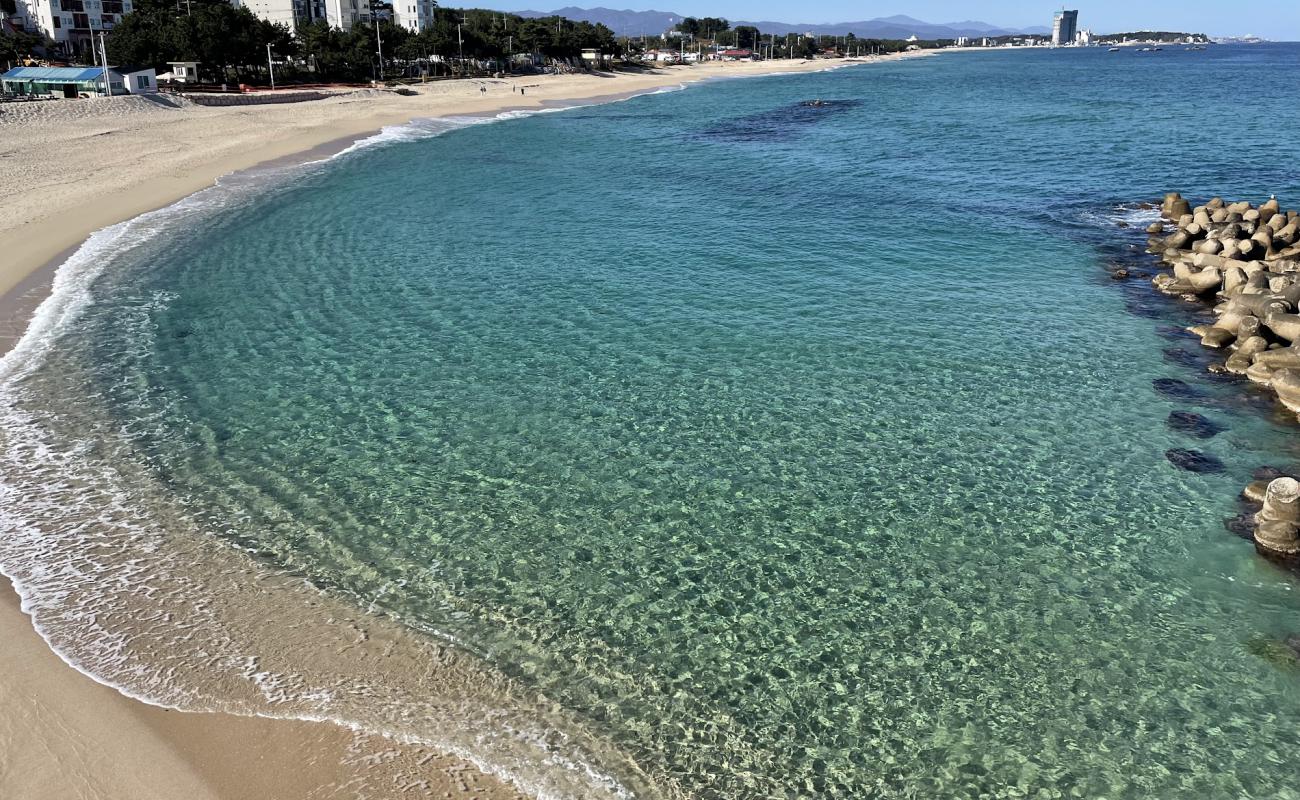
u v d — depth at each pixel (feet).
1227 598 37.29
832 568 39.68
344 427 52.70
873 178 145.18
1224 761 28.99
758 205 122.31
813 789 27.81
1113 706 31.42
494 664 32.71
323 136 187.21
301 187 128.98
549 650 33.73
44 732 27.61
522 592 37.40
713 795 27.35
